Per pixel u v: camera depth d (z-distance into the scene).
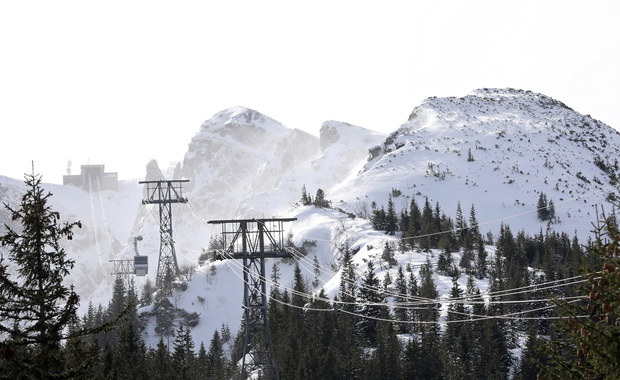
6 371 53.44
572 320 38.72
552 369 38.97
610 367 36.72
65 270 58.59
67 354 58.03
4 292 56.44
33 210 58.19
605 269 38.62
